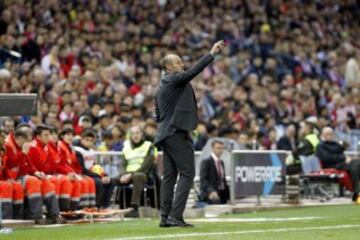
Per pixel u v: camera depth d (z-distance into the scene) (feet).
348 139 237.04
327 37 307.99
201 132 192.13
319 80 272.51
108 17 248.11
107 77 214.28
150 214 155.12
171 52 246.27
